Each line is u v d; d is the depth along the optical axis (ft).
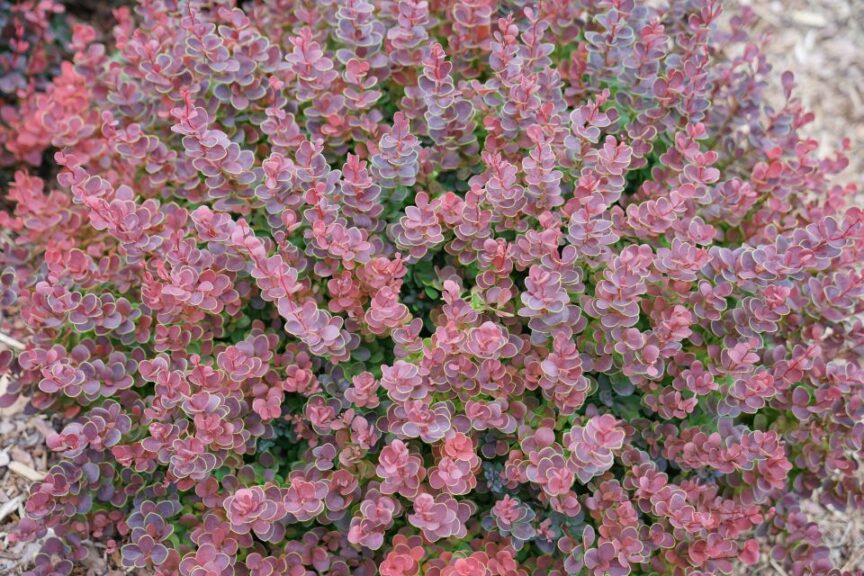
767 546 2.04
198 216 1.66
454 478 1.57
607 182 1.76
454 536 1.69
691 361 1.76
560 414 1.73
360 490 1.70
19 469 1.97
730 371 1.69
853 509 2.12
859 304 1.85
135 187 1.94
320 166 1.76
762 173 1.90
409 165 1.78
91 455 1.73
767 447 1.65
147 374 1.68
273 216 1.78
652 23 1.83
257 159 1.95
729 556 1.68
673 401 1.73
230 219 1.70
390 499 1.59
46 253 1.83
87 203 1.66
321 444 1.78
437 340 1.60
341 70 1.97
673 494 1.62
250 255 1.69
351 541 1.55
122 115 1.96
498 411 1.65
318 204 1.69
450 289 1.63
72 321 1.71
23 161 2.31
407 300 1.87
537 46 1.87
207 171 1.73
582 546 1.65
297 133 1.82
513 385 1.71
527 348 1.75
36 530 1.69
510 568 1.64
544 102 1.86
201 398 1.61
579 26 2.11
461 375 1.67
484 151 1.81
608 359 1.72
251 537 1.68
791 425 1.82
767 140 2.00
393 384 1.61
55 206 1.96
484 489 1.77
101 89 2.04
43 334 1.78
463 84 1.92
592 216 1.66
